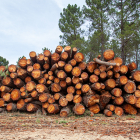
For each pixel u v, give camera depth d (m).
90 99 6.05
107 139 2.73
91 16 16.86
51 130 3.54
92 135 3.04
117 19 15.53
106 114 5.98
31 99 6.63
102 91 6.50
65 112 5.94
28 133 3.17
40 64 7.21
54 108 6.12
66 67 6.48
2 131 3.31
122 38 13.52
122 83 6.21
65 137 2.88
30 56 6.99
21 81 6.91
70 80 6.33
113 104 6.53
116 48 15.14
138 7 14.48
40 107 6.90
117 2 16.80
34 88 6.51
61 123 4.64
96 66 6.60
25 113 6.75
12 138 2.72
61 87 6.71
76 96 6.22
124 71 6.36
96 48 17.69
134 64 6.50
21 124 4.34
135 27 13.30
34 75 6.55
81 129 3.68
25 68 7.02
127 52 16.30
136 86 6.72
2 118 5.50
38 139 2.71
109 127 3.93
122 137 2.84
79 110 5.88
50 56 6.99
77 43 16.44
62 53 6.66
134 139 2.69
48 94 6.63
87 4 17.95
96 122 4.80
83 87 6.15
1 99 6.96
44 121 4.96
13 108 6.70
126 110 6.40
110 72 6.16
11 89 7.08
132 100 6.14
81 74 6.39
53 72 6.95
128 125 4.18
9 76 6.98
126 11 15.11
